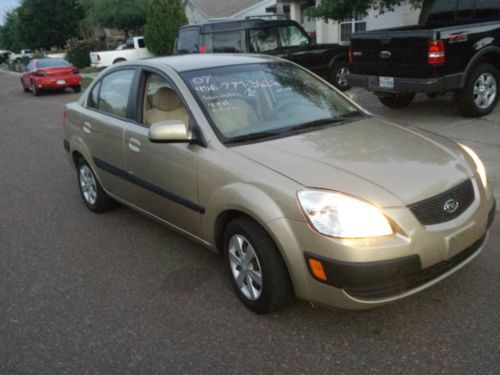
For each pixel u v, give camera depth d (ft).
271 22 37.55
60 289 13.05
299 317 10.96
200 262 13.94
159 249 14.96
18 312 12.04
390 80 26.55
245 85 13.53
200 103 12.55
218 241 12.00
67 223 17.60
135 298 12.33
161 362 9.91
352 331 10.39
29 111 49.47
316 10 39.68
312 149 11.20
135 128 14.37
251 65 14.38
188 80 13.19
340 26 58.13
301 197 9.66
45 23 157.17
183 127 11.87
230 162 11.15
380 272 9.18
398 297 9.57
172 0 88.12
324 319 10.84
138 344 10.51
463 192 10.40
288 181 10.03
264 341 10.30
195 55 15.47
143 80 14.60
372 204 9.37
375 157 10.75
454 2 30.40
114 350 10.37
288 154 11.00
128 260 14.40
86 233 16.57
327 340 10.18
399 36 25.45
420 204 9.64
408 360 9.43
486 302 11.05
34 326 11.41
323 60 40.01
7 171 25.54
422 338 10.02
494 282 11.80
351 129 12.50
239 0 107.65
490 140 22.21
